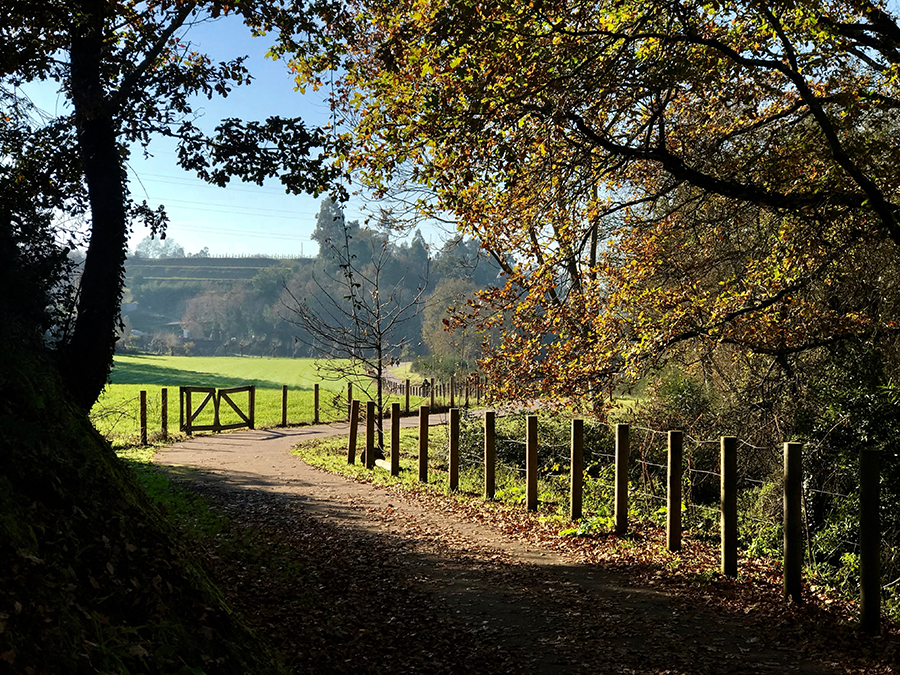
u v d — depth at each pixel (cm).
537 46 902
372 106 1030
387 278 9812
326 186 923
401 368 6919
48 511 409
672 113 1188
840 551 793
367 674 517
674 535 856
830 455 861
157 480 1189
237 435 2198
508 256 1405
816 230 1038
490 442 1177
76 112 841
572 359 1280
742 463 1285
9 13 689
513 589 718
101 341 835
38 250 660
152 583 421
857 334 1061
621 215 1366
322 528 953
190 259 18812
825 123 946
